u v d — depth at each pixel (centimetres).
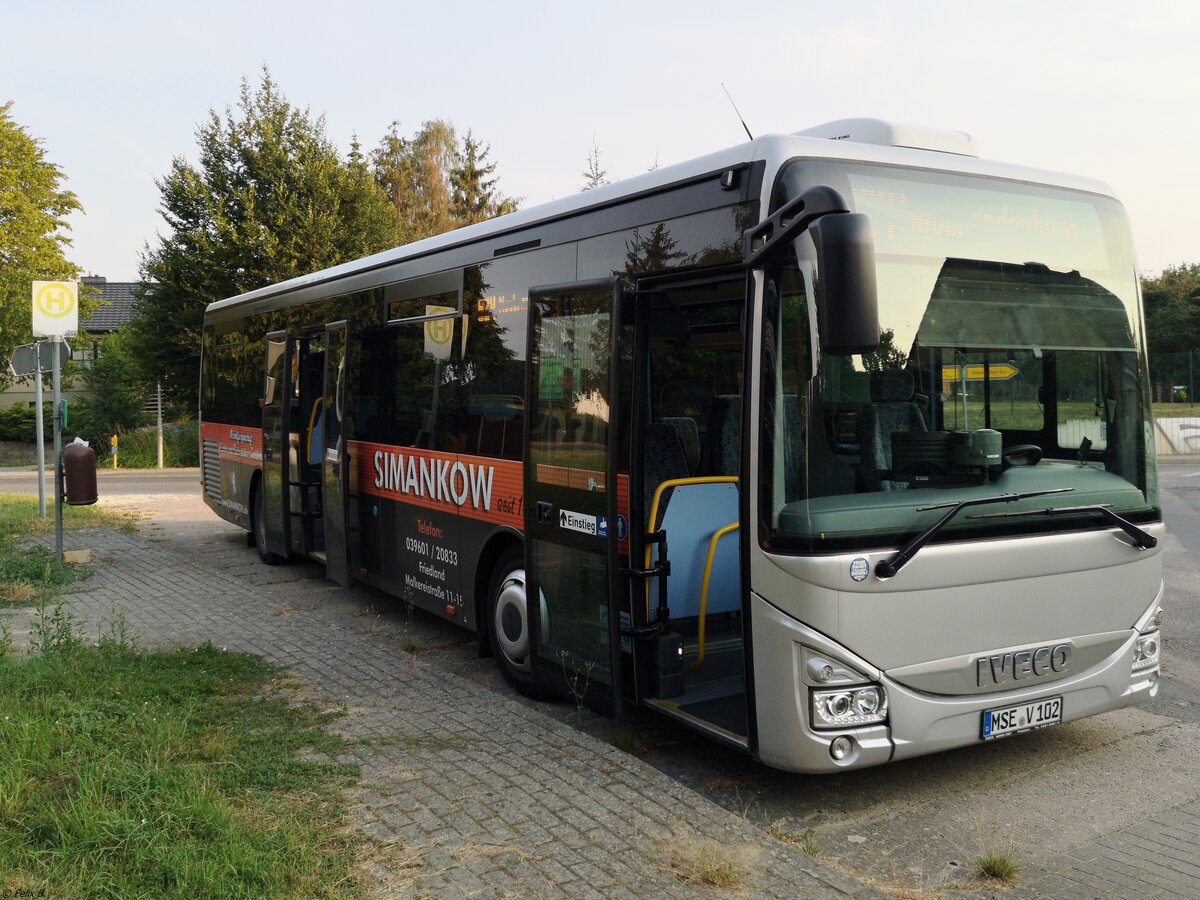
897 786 518
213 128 3297
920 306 478
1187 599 973
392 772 489
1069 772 536
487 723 573
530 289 628
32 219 3994
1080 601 499
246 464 1247
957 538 464
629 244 571
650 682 547
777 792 511
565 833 423
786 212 446
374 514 905
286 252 3162
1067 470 504
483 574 726
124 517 1641
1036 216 517
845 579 440
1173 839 454
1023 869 427
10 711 530
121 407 3678
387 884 377
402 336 853
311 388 1086
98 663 658
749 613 464
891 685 452
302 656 745
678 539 566
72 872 365
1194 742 580
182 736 523
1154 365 3144
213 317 1429
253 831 409
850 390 452
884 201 482
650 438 584
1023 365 499
